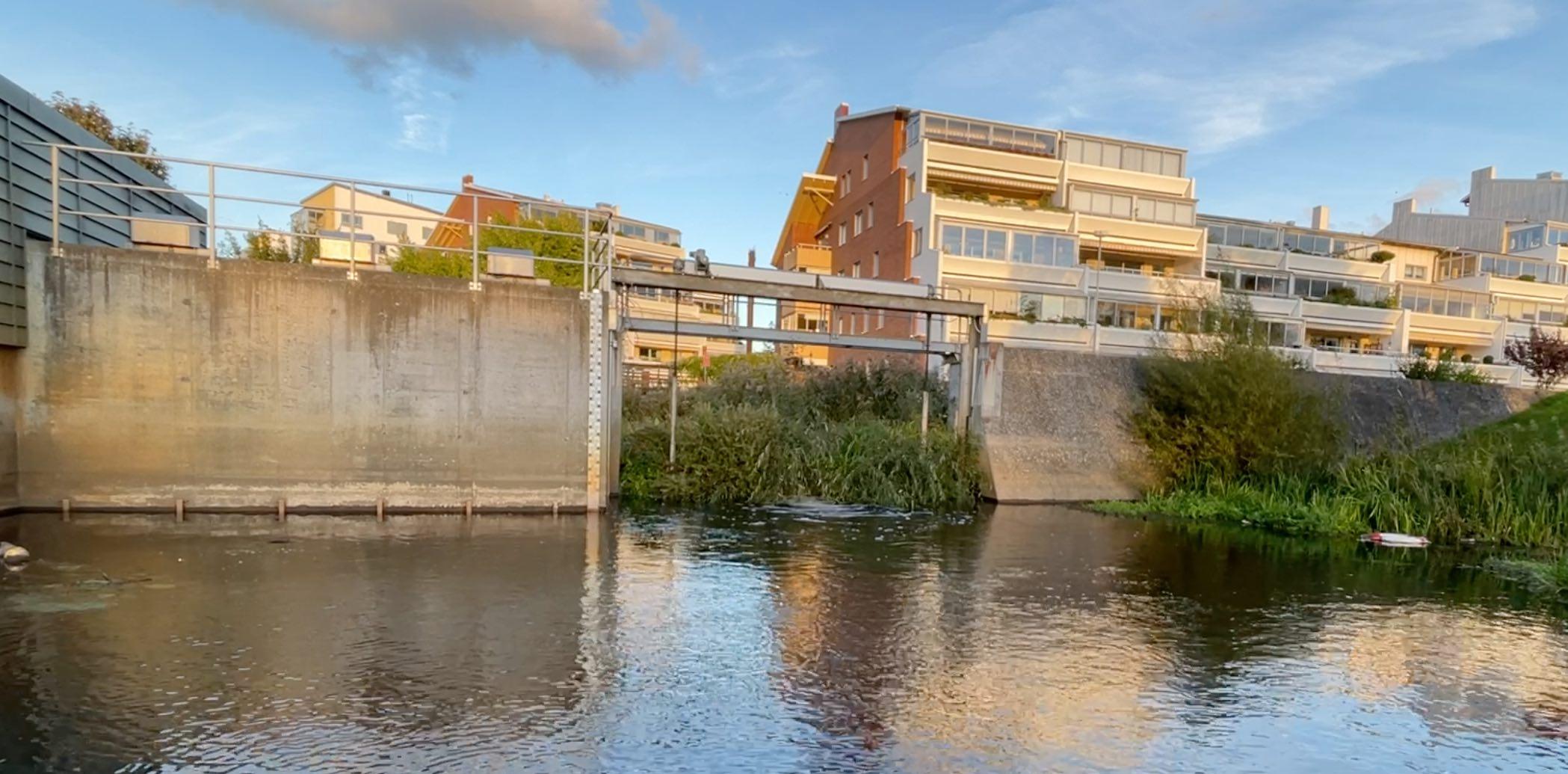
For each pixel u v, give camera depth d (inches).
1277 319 1449.3
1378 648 274.8
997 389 634.2
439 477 462.0
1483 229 1934.1
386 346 451.2
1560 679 248.4
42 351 411.2
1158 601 327.6
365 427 450.6
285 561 335.6
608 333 493.7
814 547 413.1
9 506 407.2
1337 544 491.8
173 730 180.4
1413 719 213.6
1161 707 214.4
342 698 200.4
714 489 559.5
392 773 164.4
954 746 185.2
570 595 301.1
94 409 418.6
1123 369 684.1
